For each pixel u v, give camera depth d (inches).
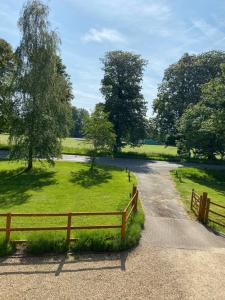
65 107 1454.2
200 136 2017.7
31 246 573.3
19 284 470.3
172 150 3506.4
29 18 1369.3
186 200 1101.1
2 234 633.0
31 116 1380.4
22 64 1384.1
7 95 1434.5
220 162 2260.1
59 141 1464.1
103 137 1644.9
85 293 456.1
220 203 1113.4
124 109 2429.9
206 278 522.0
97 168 1715.1
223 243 695.1
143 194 1145.4
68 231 600.4
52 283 478.6
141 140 2797.7
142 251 612.7
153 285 488.4
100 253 592.4
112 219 796.0
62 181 1332.4
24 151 1429.6
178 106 2699.3
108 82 2487.7
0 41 1911.9
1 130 1819.6
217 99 1784.0
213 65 2630.4
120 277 507.2
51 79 1387.8
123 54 2475.4
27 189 1167.6
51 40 1375.5
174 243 667.4
